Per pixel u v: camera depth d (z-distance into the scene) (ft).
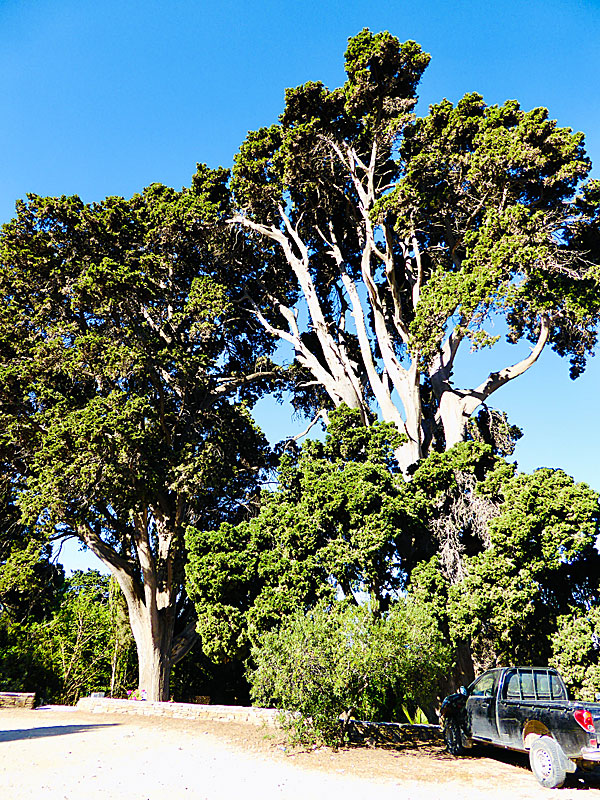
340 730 39.40
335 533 53.06
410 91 87.61
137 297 77.56
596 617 47.06
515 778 31.12
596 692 43.65
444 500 58.90
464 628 48.06
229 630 54.39
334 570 49.83
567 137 67.15
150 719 52.37
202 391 85.20
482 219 75.36
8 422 70.64
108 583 92.84
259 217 95.20
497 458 59.21
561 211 69.00
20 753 33.65
